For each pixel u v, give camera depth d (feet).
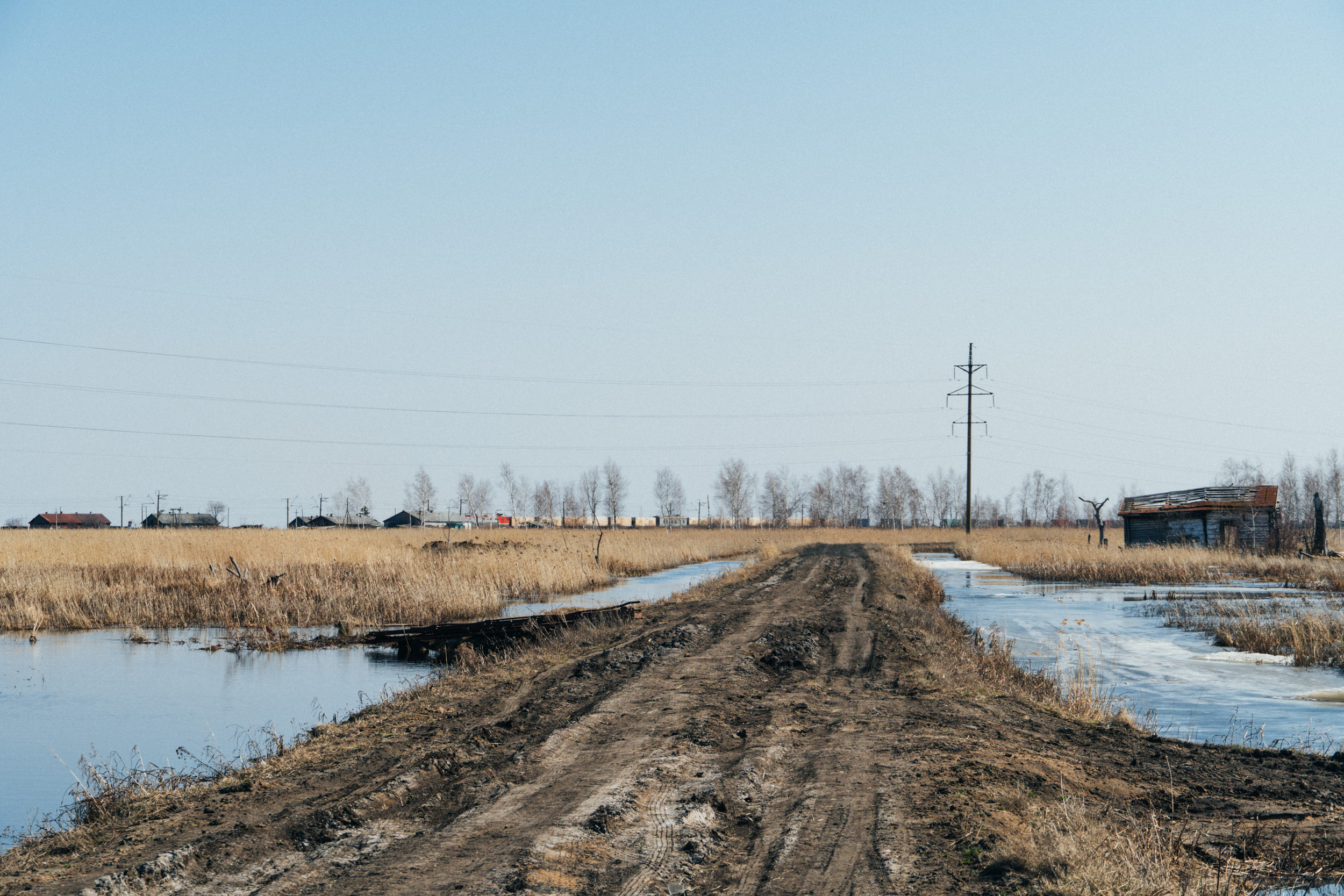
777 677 51.72
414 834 25.98
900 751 34.94
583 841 25.03
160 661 64.28
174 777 33.04
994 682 51.90
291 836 25.72
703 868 23.45
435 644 65.67
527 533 232.32
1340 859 24.41
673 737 36.91
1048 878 21.71
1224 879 22.76
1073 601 102.78
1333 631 69.67
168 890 22.03
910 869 23.06
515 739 37.37
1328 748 39.45
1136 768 34.22
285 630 73.67
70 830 27.84
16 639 74.59
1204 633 76.38
